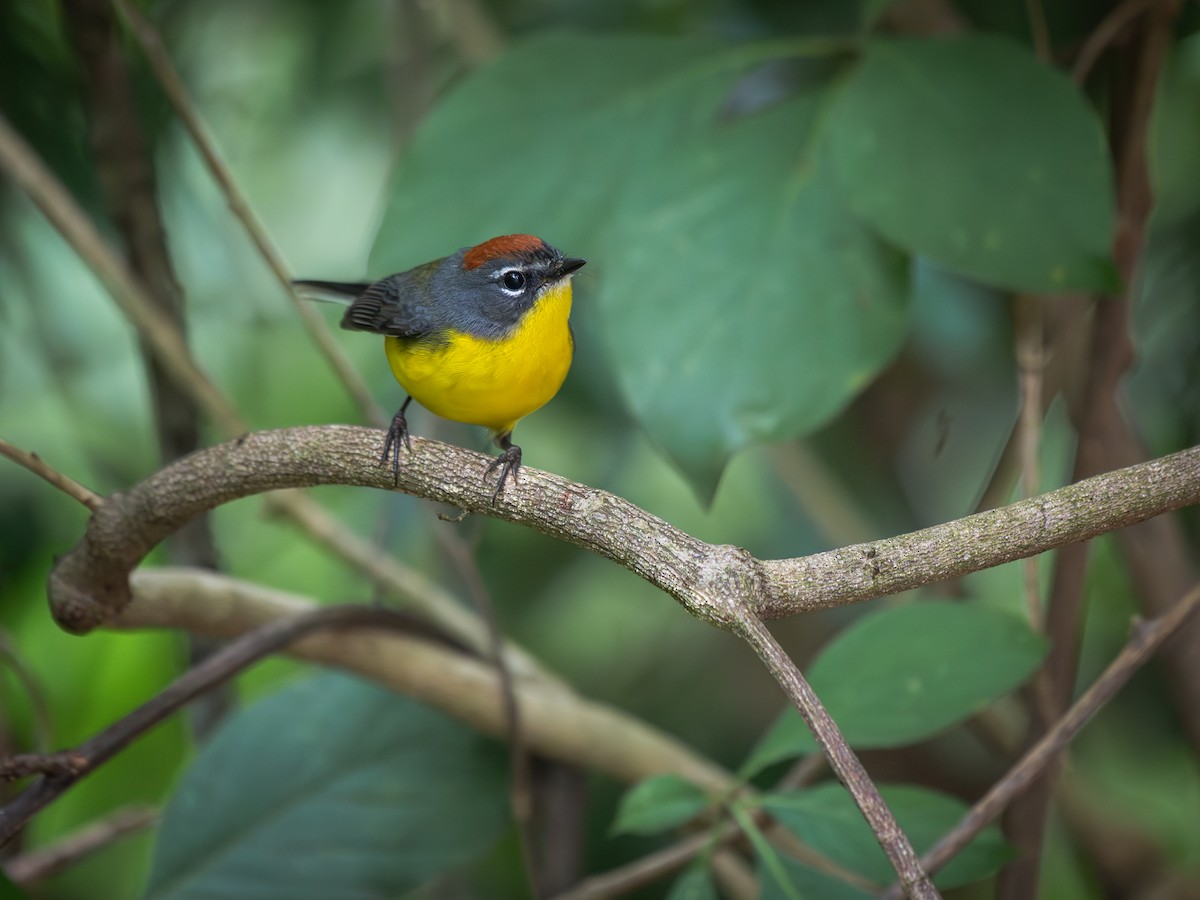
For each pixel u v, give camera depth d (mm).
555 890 8219
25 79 10414
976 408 11180
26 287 10727
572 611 12117
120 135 8820
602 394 11336
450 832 7648
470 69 10898
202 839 7562
